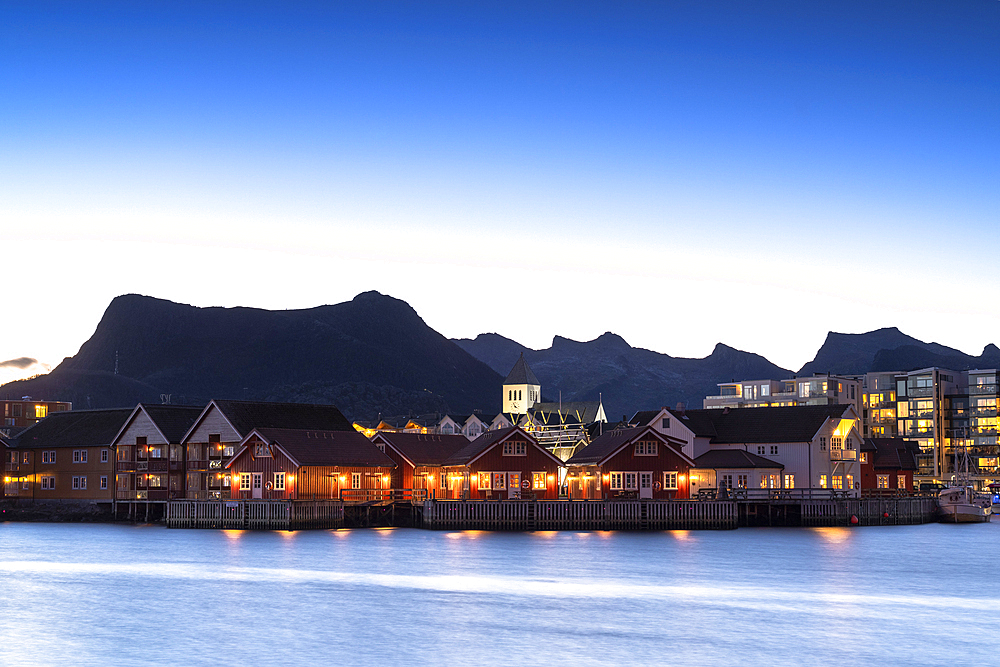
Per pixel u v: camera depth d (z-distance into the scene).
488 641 49.72
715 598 61.66
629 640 49.84
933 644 49.03
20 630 52.38
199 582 68.38
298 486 109.81
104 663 45.44
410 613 56.78
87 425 137.75
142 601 60.97
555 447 166.50
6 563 79.56
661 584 66.94
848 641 49.66
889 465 138.62
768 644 49.03
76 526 120.06
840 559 80.81
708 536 100.69
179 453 126.25
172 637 50.62
